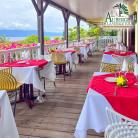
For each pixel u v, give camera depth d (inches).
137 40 227.8
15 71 118.6
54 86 171.5
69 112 111.7
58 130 90.6
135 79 86.1
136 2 231.0
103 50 571.8
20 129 92.0
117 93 65.7
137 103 60.1
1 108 68.9
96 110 63.4
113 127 50.2
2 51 154.5
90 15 443.5
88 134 87.0
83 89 160.4
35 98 135.8
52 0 260.5
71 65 222.8
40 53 229.0
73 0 263.0
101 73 100.5
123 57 167.0
